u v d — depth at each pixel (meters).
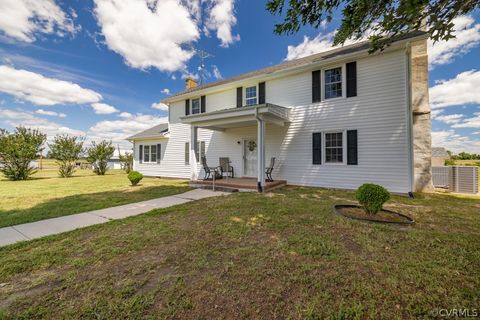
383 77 7.76
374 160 7.91
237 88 11.37
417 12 2.62
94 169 18.33
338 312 1.82
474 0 2.55
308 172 9.33
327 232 3.68
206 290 2.15
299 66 9.09
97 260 2.81
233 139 11.68
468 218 4.55
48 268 2.64
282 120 9.42
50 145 15.27
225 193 8.00
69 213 5.23
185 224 4.23
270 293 2.07
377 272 2.41
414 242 3.23
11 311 1.89
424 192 8.34
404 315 1.79
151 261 2.76
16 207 5.88
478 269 2.45
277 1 3.24
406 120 7.39
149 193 8.16
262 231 3.79
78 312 1.86
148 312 1.86
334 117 8.71
